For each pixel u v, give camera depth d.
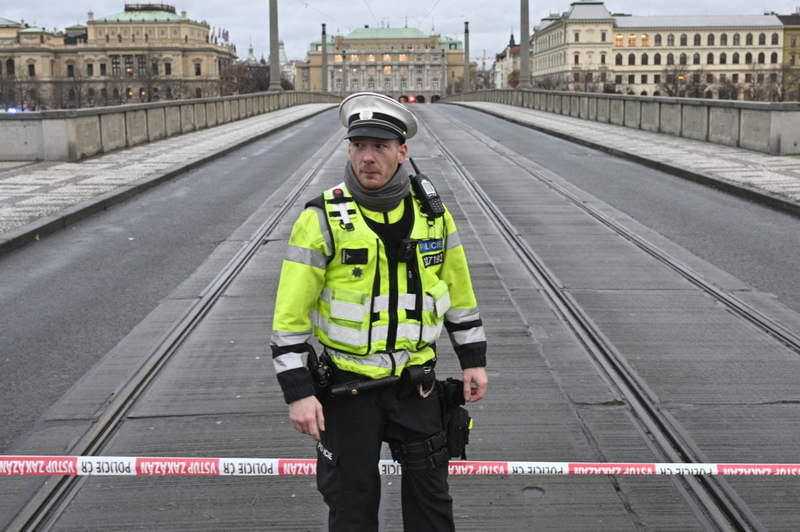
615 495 4.12
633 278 8.59
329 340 2.94
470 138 27.53
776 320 7.03
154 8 175.38
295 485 4.25
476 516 3.93
